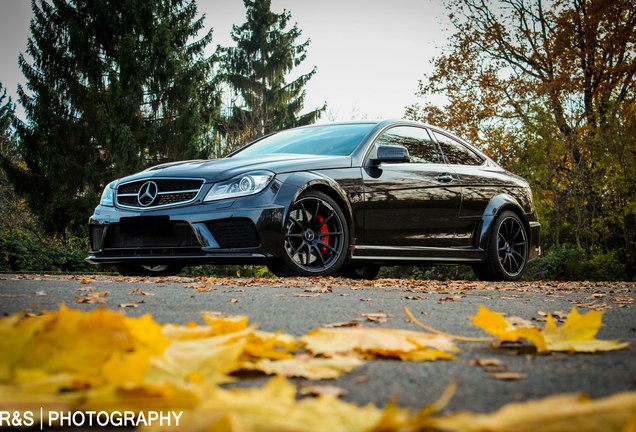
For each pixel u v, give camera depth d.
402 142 6.20
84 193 21.53
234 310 2.79
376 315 2.64
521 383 1.42
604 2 17.00
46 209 20.56
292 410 0.82
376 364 1.61
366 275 7.85
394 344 1.63
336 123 6.37
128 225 5.25
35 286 3.72
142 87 21.95
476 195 6.64
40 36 21.23
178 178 5.14
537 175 12.66
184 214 5.00
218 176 5.06
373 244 5.68
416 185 6.04
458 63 20.16
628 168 11.65
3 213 26.33
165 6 22.84
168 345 1.14
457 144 6.84
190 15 23.11
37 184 20.86
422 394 1.33
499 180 6.98
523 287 5.35
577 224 12.41
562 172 12.84
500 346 1.89
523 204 7.17
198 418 0.78
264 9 31.44
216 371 1.18
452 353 1.78
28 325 1.05
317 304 3.10
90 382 0.95
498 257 6.76
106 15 21.56
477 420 0.71
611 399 0.71
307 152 5.86
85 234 20.14
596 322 1.79
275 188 5.02
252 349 1.41
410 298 3.67
